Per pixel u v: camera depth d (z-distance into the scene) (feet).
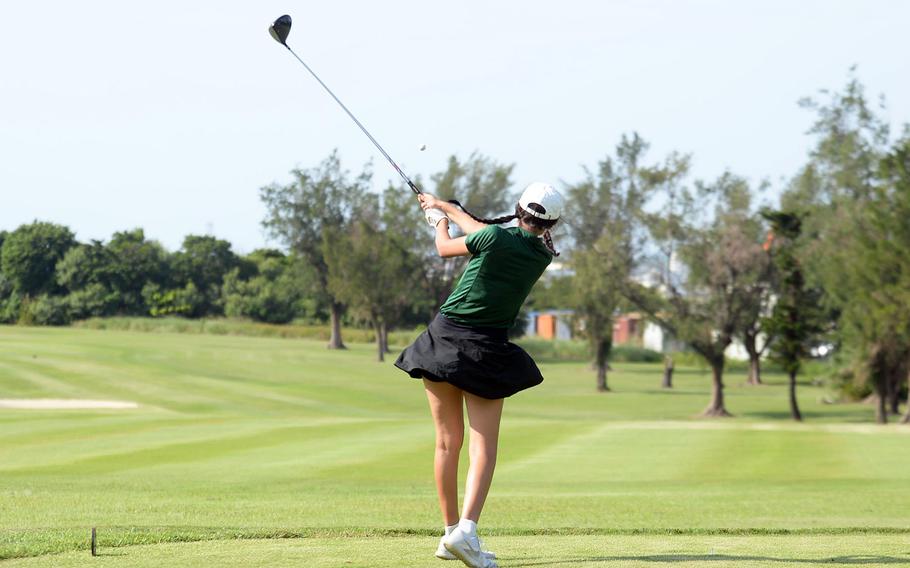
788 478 92.94
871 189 272.92
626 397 304.71
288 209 450.30
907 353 237.25
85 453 101.91
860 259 225.15
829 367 303.89
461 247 30.50
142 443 111.55
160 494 68.08
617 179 285.64
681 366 474.49
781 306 250.57
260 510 57.21
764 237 259.60
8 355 308.19
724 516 59.00
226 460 97.35
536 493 75.82
